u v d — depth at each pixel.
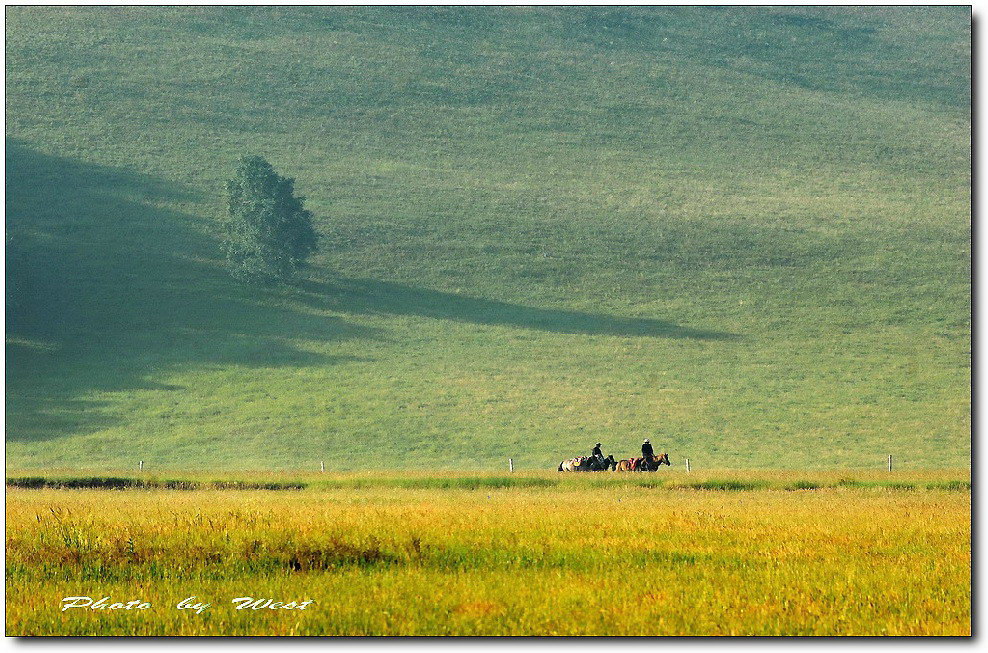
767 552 18.44
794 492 33.22
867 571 16.66
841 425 85.88
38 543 17.62
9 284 119.00
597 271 137.88
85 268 125.50
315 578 15.76
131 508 25.22
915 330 117.12
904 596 14.92
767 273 137.12
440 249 142.50
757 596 14.78
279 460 75.19
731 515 24.12
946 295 128.12
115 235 135.75
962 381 99.75
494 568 16.75
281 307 120.25
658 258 142.50
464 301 126.62
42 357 101.56
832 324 119.62
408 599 14.40
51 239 132.12
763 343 113.12
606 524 21.97
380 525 20.77
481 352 108.75
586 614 13.68
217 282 126.00
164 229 139.62
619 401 93.19
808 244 146.12
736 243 147.12
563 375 101.38
